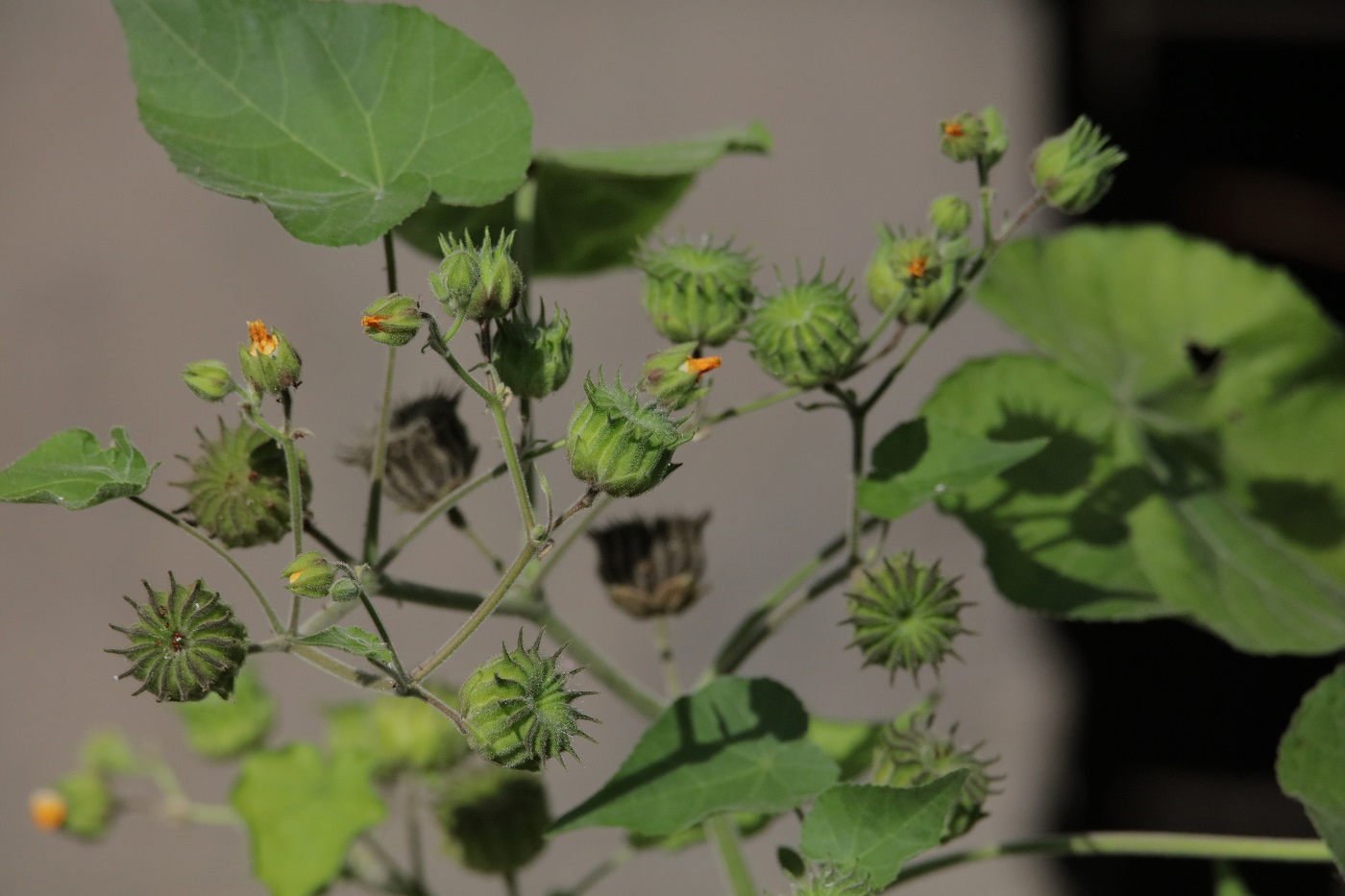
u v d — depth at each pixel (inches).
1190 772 51.0
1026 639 53.4
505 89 33.1
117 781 54.8
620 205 36.8
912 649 33.0
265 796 34.6
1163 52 51.5
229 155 32.6
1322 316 37.7
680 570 34.5
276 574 54.8
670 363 31.7
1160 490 36.5
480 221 35.5
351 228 32.0
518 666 30.8
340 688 55.9
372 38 33.0
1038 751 52.5
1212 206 51.2
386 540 56.0
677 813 32.4
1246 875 47.4
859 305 44.5
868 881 31.4
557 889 35.4
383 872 35.2
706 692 32.9
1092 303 37.9
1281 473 37.2
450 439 33.8
